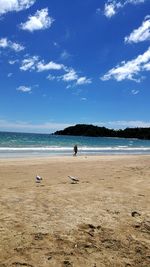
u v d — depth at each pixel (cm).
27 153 3688
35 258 480
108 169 1803
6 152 3712
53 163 2214
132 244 554
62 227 620
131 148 6500
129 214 734
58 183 1203
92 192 979
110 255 507
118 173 1579
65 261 476
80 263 474
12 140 7800
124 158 3033
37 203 801
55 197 882
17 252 496
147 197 937
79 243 546
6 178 1352
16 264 456
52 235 575
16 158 2741
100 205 805
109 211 750
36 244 531
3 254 486
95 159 2791
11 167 1842
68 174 1527
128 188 1086
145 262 489
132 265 478
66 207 770
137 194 977
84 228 621
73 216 695
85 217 692
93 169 1798
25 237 557
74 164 2153
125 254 513
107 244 549
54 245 532
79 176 1441
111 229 623
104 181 1252
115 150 5353
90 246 536
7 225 612
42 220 656
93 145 7369
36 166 1941
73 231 601
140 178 1370
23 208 744
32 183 1202
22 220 649
